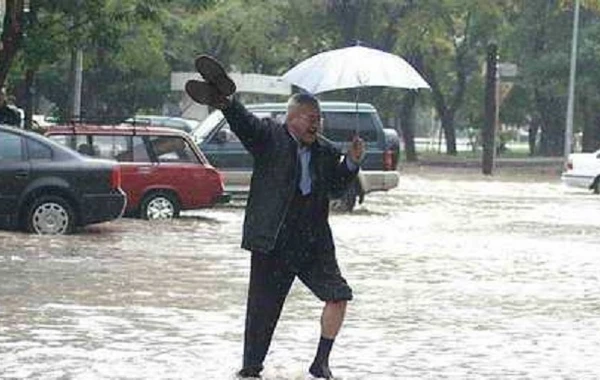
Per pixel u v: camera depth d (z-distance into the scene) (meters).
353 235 51.66
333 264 21.78
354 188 64.31
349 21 144.25
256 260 21.58
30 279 34.66
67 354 24.08
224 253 42.56
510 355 25.14
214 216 57.66
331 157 21.59
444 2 144.62
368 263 41.53
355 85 25.84
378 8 144.62
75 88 81.44
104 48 67.12
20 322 27.69
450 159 154.50
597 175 90.25
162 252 42.38
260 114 62.44
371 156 64.81
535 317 30.42
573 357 25.03
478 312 31.03
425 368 23.58
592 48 142.00
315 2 143.50
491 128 123.25
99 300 31.28
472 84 170.50
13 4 58.09
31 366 22.84
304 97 21.38
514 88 168.25
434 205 72.19
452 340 26.78
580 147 177.12
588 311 31.62
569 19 146.00
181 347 25.05
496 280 37.81
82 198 45.91
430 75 158.38
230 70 146.25
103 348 24.78
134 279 35.31
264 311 21.72
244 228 21.36
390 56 26.80
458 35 158.00
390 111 156.50
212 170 54.47
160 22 71.56
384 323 28.91
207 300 31.72
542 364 24.22
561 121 166.75
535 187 97.62
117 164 47.78
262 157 21.23
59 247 42.59
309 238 21.48
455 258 43.88
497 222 60.78
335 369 23.27
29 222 45.66
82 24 62.75
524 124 185.62
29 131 47.25
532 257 44.94
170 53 133.88
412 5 144.50
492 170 122.25
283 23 146.62
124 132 53.62
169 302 31.23
